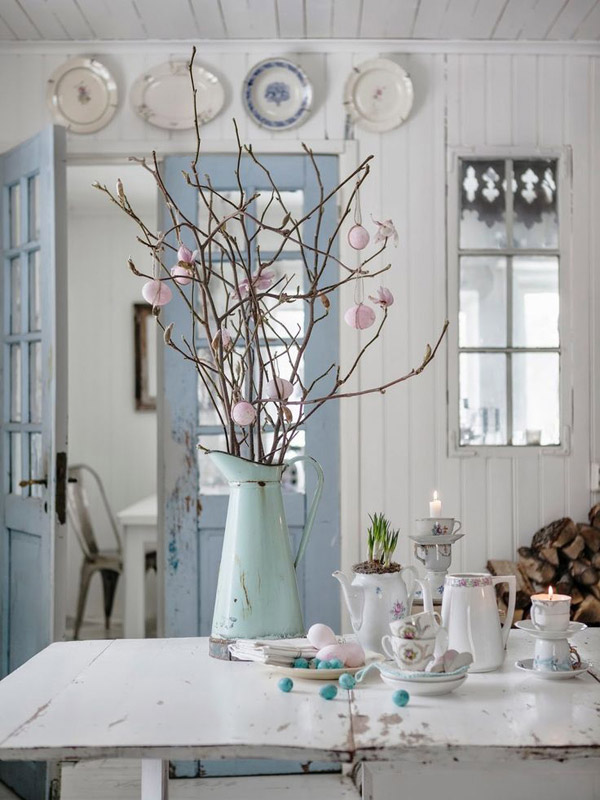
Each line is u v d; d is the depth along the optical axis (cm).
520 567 375
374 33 385
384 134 394
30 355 363
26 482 334
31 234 363
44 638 334
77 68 390
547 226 397
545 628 194
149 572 662
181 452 385
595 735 158
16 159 368
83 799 337
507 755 153
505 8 363
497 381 395
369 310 196
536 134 396
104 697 181
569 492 393
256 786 349
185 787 348
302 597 385
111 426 691
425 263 392
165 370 385
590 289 396
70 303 693
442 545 222
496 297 396
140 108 390
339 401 389
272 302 390
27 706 175
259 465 210
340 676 187
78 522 599
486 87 395
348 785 350
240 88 393
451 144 394
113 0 354
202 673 198
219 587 213
